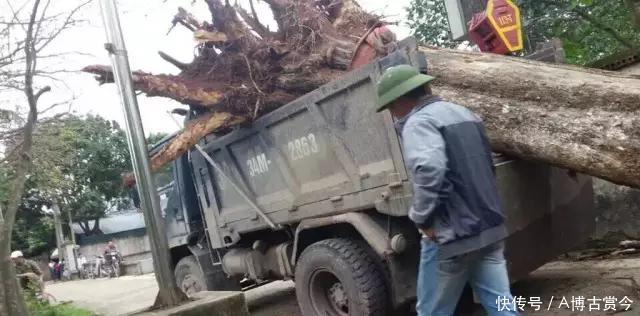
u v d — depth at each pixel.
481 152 2.84
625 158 3.52
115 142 25.92
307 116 4.74
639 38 9.68
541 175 4.32
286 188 5.17
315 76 5.33
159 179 7.67
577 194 4.66
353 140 4.36
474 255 2.80
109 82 5.14
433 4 11.50
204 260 6.95
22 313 3.79
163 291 4.46
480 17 5.18
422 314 3.05
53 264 25.06
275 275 5.70
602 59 6.06
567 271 5.56
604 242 6.12
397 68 3.01
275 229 5.35
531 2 9.55
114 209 32.81
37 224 26.88
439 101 2.91
